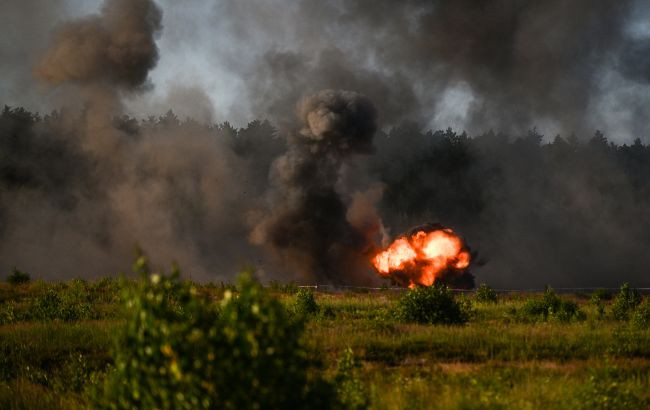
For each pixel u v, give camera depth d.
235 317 22.92
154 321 23.22
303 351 24.56
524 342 61.75
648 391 43.69
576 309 92.44
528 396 39.41
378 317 78.94
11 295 112.00
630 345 59.44
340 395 35.47
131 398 23.47
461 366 54.00
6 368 54.50
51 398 44.25
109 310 91.25
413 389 41.91
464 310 84.69
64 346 62.38
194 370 22.39
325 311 91.56
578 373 48.62
